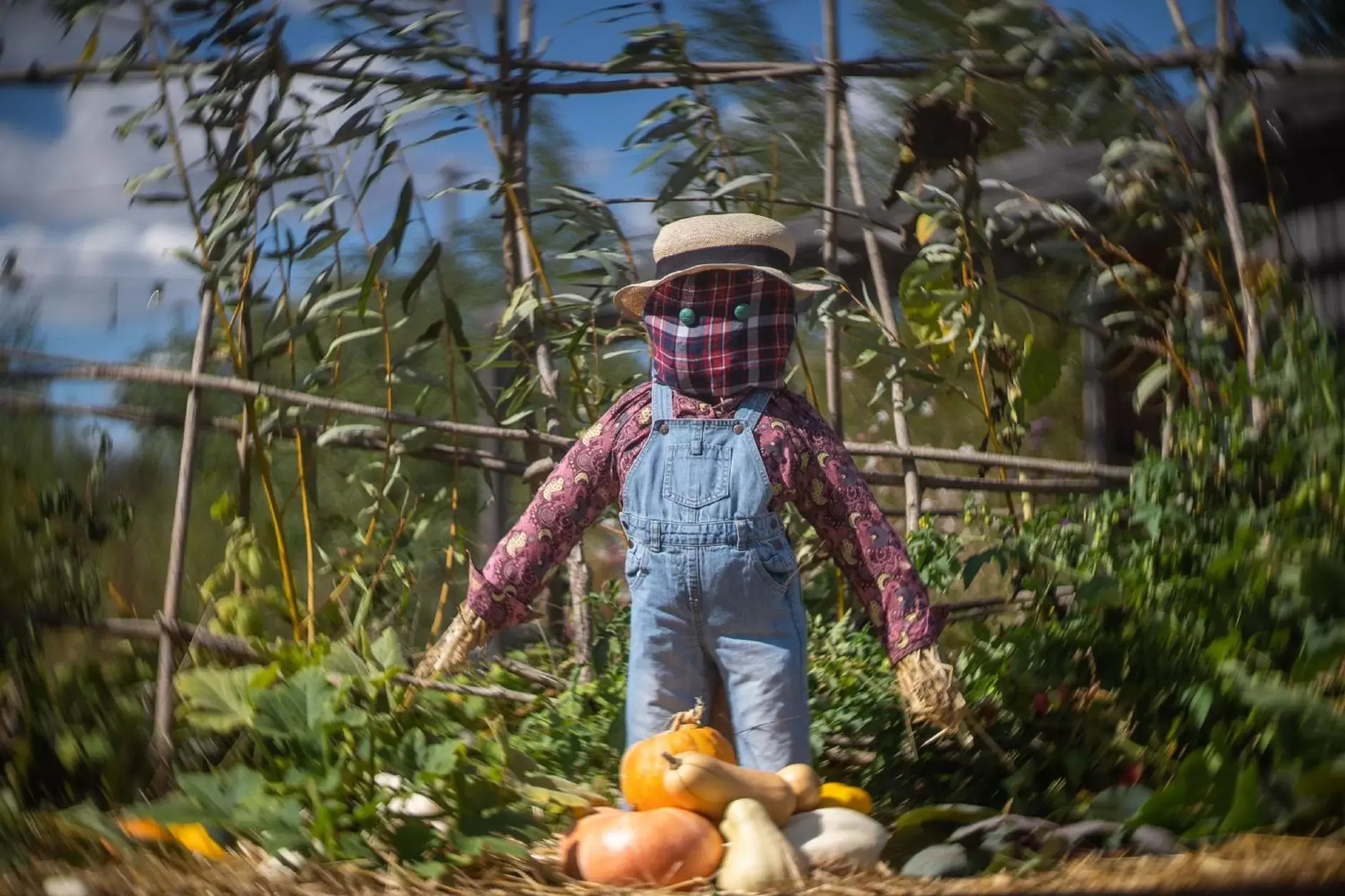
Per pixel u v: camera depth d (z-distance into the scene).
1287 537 2.57
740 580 2.31
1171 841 2.21
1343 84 2.94
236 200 2.74
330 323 3.02
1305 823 2.22
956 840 2.23
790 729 2.33
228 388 2.68
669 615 2.34
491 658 2.83
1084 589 2.58
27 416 2.64
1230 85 2.87
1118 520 2.82
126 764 2.48
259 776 2.32
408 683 2.50
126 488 2.95
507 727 2.69
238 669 2.53
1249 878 2.06
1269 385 2.76
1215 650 2.42
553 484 2.44
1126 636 2.56
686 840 2.17
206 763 2.52
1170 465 2.79
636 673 2.38
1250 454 2.77
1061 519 2.88
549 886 2.18
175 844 2.28
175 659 2.61
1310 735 2.26
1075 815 2.35
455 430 2.82
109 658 2.63
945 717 2.34
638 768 2.25
